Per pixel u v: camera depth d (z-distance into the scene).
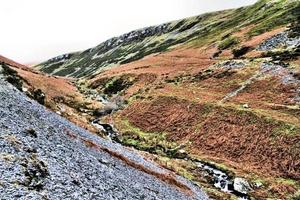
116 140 88.56
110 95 147.38
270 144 76.88
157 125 99.62
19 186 21.97
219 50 185.38
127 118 107.94
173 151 82.94
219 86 123.81
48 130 40.06
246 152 77.56
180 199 44.06
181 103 105.38
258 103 101.25
